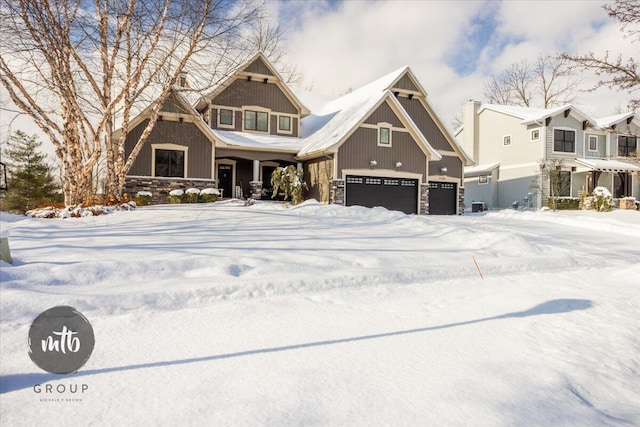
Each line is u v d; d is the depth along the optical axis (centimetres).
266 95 2408
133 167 1936
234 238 886
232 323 436
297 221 1208
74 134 1505
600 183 3156
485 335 415
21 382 296
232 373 315
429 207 2478
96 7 1527
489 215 2286
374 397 283
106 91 1573
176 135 2019
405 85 2516
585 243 1188
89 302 458
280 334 406
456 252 861
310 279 594
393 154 2228
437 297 569
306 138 2467
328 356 354
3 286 492
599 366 346
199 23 1566
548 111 2923
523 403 281
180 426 243
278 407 266
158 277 583
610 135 3044
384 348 375
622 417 275
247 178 2497
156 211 1410
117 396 277
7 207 3122
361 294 564
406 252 827
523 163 3008
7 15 1298
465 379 314
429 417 258
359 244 886
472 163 2567
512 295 586
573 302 546
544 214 2006
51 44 1374
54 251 697
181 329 412
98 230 976
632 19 1241
